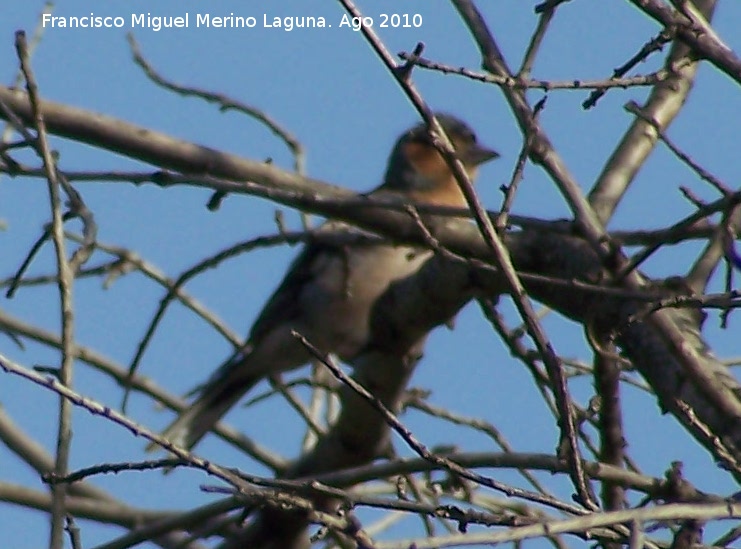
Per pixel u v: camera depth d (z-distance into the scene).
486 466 8.20
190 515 9.91
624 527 7.63
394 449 11.20
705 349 8.89
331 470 11.08
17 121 8.80
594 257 9.20
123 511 11.98
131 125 9.70
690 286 8.80
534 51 9.05
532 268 9.46
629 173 10.13
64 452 8.30
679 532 7.26
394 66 7.64
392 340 10.45
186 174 9.26
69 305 8.54
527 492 7.56
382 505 7.56
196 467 7.67
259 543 11.24
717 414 8.29
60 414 8.37
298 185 9.87
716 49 7.87
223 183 8.94
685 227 7.96
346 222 9.47
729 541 7.50
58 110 9.56
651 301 7.91
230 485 8.55
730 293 7.44
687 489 7.95
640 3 7.95
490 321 9.95
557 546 10.02
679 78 9.94
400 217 9.54
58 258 8.58
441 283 9.93
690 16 7.95
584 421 9.38
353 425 10.88
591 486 8.07
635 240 8.35
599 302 9.06
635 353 8.89
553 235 9.32
